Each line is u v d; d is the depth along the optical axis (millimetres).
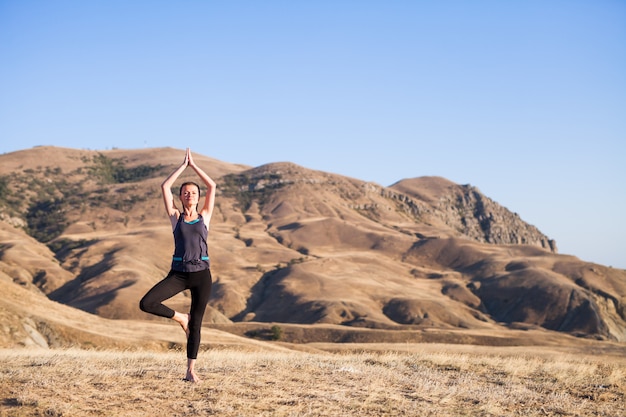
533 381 11961
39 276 174500
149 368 10438
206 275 7484
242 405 7379
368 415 7332
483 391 9781
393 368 12953
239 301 171750
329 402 7840
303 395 8180
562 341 113750
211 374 9375
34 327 42062
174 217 7562
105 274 171500
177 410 7102
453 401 8656
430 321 158625
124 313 142750
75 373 9328
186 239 7391
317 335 105938
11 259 180750
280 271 195125
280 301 170625
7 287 51469
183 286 7465
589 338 157125
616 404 9633
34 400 7219
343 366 11906
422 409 7797
